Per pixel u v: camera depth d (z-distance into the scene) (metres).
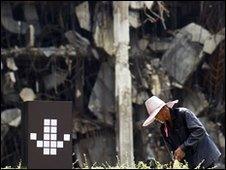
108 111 45.41
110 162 45.38
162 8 43.69
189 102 46.75
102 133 45.59
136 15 44.84
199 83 47.31
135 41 45.91
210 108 46.78
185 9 48.97
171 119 17.52
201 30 46.00
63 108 12.84
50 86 45.25
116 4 43.97
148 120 17.08
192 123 17.12
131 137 42.94
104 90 45.72
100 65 45.91
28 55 43.62
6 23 45.44
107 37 44.53
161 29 47.75
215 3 46.41
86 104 46.62
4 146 44.66
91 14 46.09
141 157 45.06
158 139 44.91
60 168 12.62
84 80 46.66
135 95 44.94
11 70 43.75
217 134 46.09
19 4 46.41
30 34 43.62
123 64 43.59
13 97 44.94
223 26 46.19
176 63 46.09
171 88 46.12
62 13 46.44
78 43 44.69
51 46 46.41
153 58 45.91
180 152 17.03
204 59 46.59
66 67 46.59
